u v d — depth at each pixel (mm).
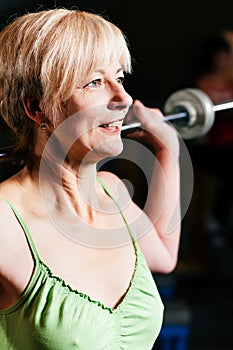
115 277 1605
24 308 1487
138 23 7715
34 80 1500
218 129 4969
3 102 1566
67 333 1473
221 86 5352
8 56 1514
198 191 5492
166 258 1853
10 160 1651
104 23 1516
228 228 5613
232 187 5305
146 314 1607
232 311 4887
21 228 1529
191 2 7793
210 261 5504
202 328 4641
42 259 1522
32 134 1595
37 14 1509
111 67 1512
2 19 1796
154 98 6867
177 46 7645
